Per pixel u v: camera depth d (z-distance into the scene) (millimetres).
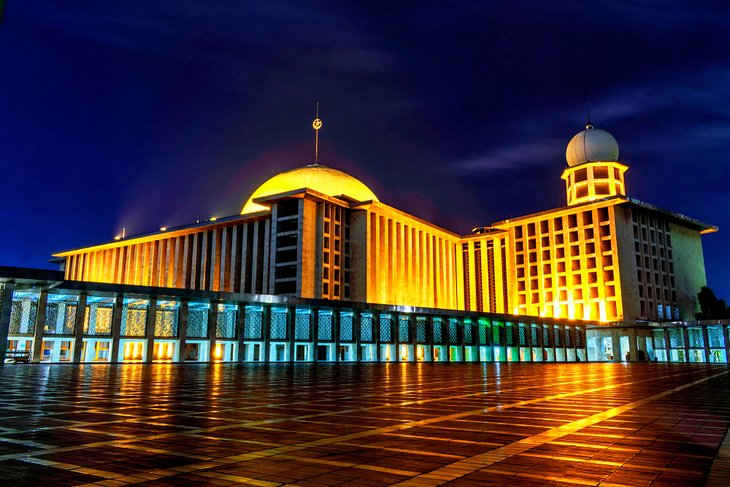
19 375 26766
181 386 20719
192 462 7254
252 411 12914
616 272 91625
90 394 16812
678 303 101750
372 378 27609
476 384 23484
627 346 86000
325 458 7570
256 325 51594
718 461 7492
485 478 6500
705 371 39750
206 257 93312
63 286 38750
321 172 99625
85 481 6234
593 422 11312
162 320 47438
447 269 107000
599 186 103125
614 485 6223
